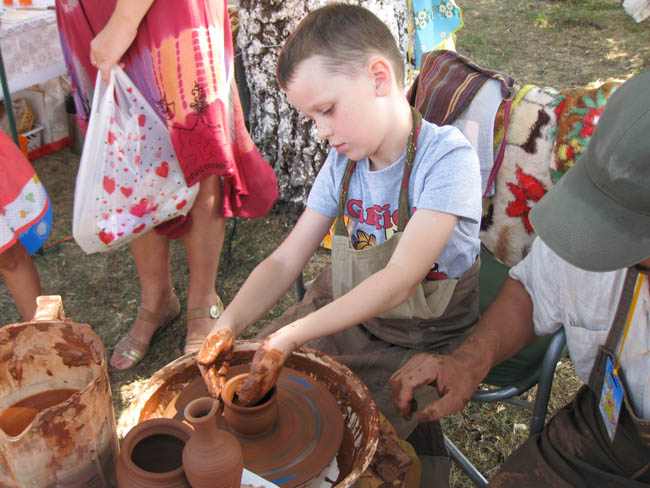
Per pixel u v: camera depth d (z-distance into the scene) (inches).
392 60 50.6
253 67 123.2
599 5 270.5
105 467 36.5
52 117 160.6
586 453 51.3
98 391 34.0
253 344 53.5
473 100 69.4
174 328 107.8
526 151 67.5
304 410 48.4
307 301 67.6
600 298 49.7
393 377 50.6
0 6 121.5
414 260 51.1
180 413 47.9
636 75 37.7
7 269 88.0
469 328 64.1
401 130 53.9
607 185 37.2
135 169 82.0
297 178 129.4
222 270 123.6
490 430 88.4
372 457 42.4
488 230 74.5
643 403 48.1
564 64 215.2
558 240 39.4
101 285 120.0
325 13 49.0
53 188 150.1
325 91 48.0
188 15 77.0
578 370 55.1
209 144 84.1
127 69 79.4
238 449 33.9
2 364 37.0
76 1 78.4
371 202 58.6
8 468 33.3
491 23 254.5
